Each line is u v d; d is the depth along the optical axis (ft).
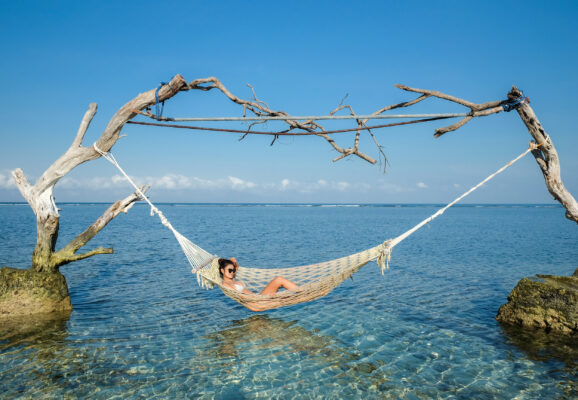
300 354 18.84
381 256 20.99
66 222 122.11
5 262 40.63
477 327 22.66
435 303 28.04
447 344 20.01
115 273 38.06
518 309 23.16
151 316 24.54
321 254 54.44
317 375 16.58
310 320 24.16
